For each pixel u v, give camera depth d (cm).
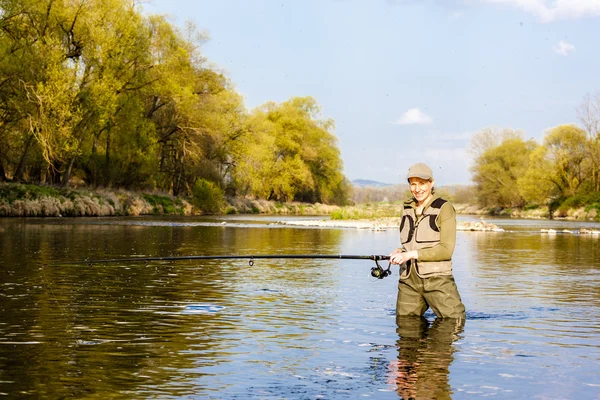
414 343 561
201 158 5306
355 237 2316
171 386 429
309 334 595
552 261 1413
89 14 3541
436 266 679
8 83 3109
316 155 7425
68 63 3472
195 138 5078
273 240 2038
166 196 4919
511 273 1159
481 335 597
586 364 495
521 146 7869
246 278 1023
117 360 493
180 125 4922
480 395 415
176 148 5100
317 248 1714
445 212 680
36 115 3103
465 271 1198
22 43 3170
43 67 3134
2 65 3062
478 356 516
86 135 3734
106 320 649
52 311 695
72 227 2455
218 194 5303
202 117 4906
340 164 7838
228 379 446
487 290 926
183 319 661
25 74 3109
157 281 962
